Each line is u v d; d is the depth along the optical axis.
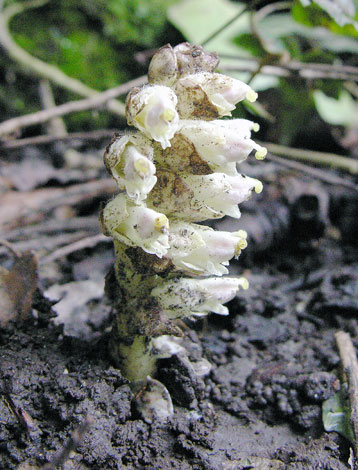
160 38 0.39
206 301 0.15
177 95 0.13
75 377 0.15
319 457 0.15
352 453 0.15
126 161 0.12
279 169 0.31
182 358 0.16
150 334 0.15
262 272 0.26
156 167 0.13
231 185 0.14
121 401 0.15
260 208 0.28
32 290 0.17
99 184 0.29
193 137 0.13
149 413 0.15
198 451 0.15
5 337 0.17
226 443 0.16
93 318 0.20
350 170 0.33
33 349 0.16
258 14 0.35
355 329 0.20
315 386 0.17
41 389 0.15
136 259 0.14
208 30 0.37
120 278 0.15
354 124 0.39
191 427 0.15
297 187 0.29
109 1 0.37
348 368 0.17
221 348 0.19
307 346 0.20
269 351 0.20
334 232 0.29
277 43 0.36
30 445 0.14
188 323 0.19
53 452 0.13
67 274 0.24
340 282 0.23
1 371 0.15
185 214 0.14
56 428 0.14
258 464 0.15
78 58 0.37
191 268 0.14
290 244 0.28
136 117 0.12
